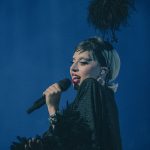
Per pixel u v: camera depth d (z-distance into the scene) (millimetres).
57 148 2637
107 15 3209
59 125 2697
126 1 3221
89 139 2643
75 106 2809
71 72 3119
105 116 2738
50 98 3045
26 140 2740
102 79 3090
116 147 2713
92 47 3109
